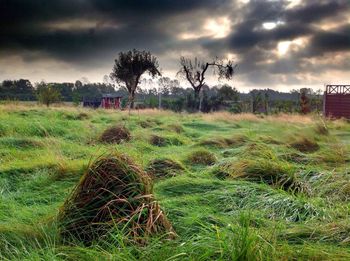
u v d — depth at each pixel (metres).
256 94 39.00
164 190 5.43
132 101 39.19
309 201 4.91
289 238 3.73
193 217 4.09
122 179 3.99
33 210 4.66
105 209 3.85
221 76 44.56
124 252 3.15
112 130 10.88
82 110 22.89
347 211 4.55
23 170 6.68
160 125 16.03
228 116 22.34
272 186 5.64
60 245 3.59
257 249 3.03
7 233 3.80
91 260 3.17
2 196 5.21
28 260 3.13
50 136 10.87
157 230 3.73
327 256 3.25
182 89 48.12
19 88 50.03
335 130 16.44
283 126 15.91
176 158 7.51
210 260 3.05
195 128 16.97
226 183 5.58
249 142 9.62
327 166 7.32
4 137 10.23
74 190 4.24
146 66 44.25
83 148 9.05
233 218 4.21
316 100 39.78
